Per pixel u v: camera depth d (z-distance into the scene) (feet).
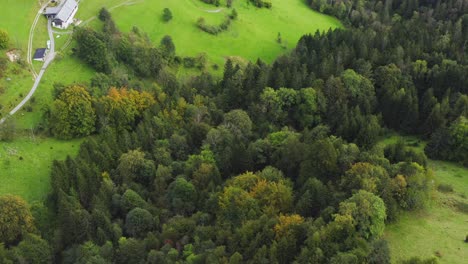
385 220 376.48
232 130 506.07
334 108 543.39
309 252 318.45
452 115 526.57
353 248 320.91
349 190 383.86
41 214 427.74
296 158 445.37
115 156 487.61
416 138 543.80
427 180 400.06
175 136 500.74
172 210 432.66
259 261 323.37
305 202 378.32
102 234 402.93
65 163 460.14
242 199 387.34
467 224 385.70
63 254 405.59
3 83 564.30
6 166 489.67
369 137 499.51
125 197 431.43
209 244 362.74
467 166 481.87
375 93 572.92
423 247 358.02
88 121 529.86
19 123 534.37
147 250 387.14
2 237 402.93
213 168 448.65
